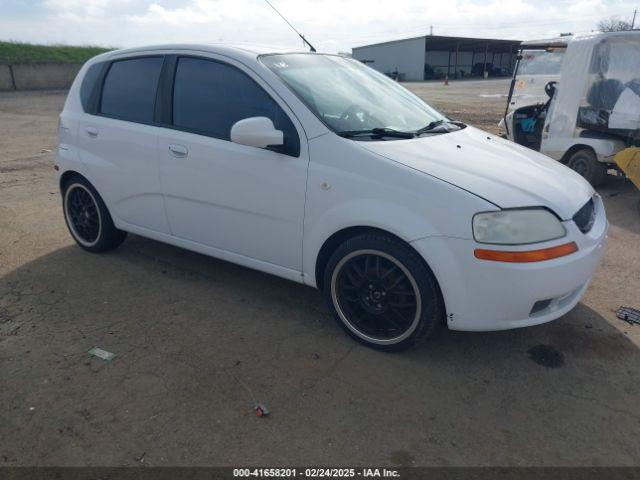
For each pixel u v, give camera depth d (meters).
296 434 2.50
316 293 3.93
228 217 3.58
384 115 3.55
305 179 3.13
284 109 3.26
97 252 4.66
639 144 6.60
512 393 2.80
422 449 2.41
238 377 2.92
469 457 2.37
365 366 3.03
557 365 3.05
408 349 3.12
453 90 29.16
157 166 3.85
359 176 2.96
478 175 2.89
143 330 3.41
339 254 3.13
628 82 6.52
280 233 3.35
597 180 7.05
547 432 2.53
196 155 3.60
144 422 2.57
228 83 3.54
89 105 4.36
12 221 5.61
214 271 4.29
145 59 4.04
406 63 53.84
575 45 6.91
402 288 3.00
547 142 7.44
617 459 2.37
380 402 2.73
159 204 3.96
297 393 2.79
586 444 2.45
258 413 2.62
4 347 3.20
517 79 9.03
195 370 2.99
